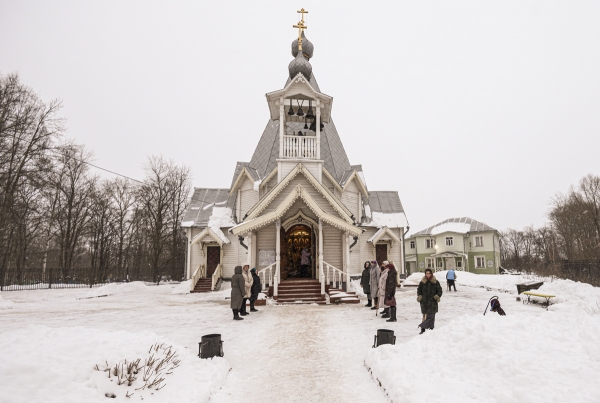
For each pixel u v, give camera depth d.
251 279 13.26
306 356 7.72
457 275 31.58
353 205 26.20
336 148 27.02
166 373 5.45
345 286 18.97
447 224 56.97
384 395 5.46
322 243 18.53
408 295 19.38
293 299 16.89
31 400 4.09
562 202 47.47
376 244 27.11
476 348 5.63
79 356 5.21
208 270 26.84
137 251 47.31
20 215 31.58
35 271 32.44
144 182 40.94
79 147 36.53
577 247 41.53
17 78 29.92
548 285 16.34
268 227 19.95
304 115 23.88
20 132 29.67
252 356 7.80
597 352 5.07
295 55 28.05
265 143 26.81
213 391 5.65
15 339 5.88
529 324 6.46
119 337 6.46
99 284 35.25
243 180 26.20
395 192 30.62
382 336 7.27
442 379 4.98
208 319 12.27
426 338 6.80
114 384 4.81
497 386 4.53
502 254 83.69
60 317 12.99
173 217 42.88
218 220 27.31
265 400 5.45
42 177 31.11
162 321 11.90
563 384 4.32
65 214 39.72
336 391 5.74
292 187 20.17
